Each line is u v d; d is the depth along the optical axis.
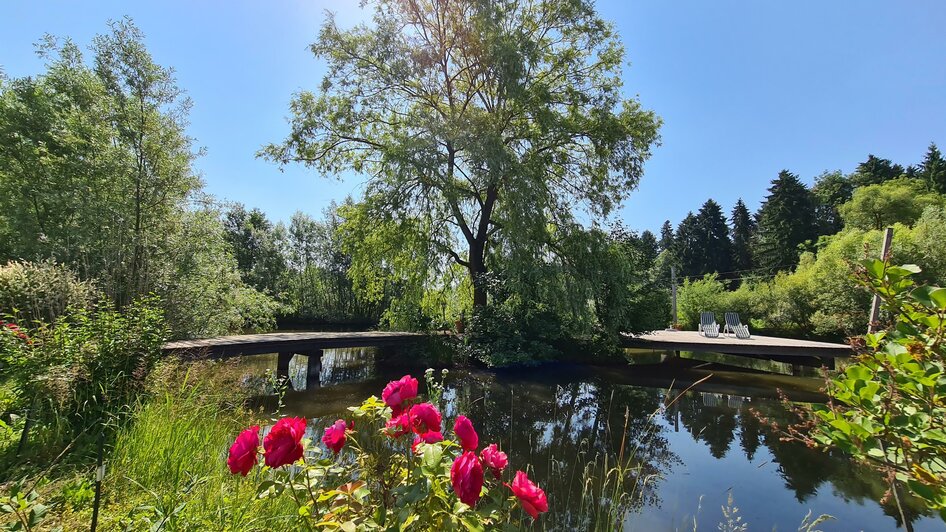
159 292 9.80
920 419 1.36
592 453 5.73
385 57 13.13
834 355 11.48
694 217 49.44
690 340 13.59
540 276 12.02
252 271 28.94
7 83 11.84
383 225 13.19
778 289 22.78
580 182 14.07
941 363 1.35
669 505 4.30
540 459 5.45
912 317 1.45
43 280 6.31
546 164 13.44
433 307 14.59
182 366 5.09
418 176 11.91
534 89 12.87
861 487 4.80
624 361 14.05
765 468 5.32
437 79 13.98
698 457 5.70
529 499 1.43
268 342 9.38
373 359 13.14
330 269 31.33
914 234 18.27
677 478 4.98
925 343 1.40
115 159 10.42
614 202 14.29
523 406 8.46
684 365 13.62
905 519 1.73
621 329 13.98
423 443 1.69
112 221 10.16
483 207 14.05
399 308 14.38
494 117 12.88
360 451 1.89
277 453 1.48
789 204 36.62
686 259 45.50
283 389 4.96
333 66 13.72
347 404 8.24
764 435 6.71
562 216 13.23
